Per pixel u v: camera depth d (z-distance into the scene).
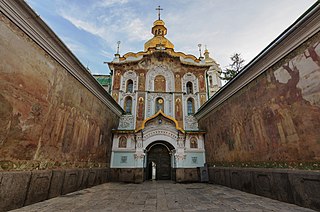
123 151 16.69
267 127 9.02
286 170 7.61
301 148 7.02
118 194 9.48
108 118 16.05
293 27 7.23
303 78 7.11
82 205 6.88
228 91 12.72
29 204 6.77
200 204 7.24
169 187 12.57
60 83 9.17
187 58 23.61
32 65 7.28
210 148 16.14
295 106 7.42
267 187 8.66
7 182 5.89
